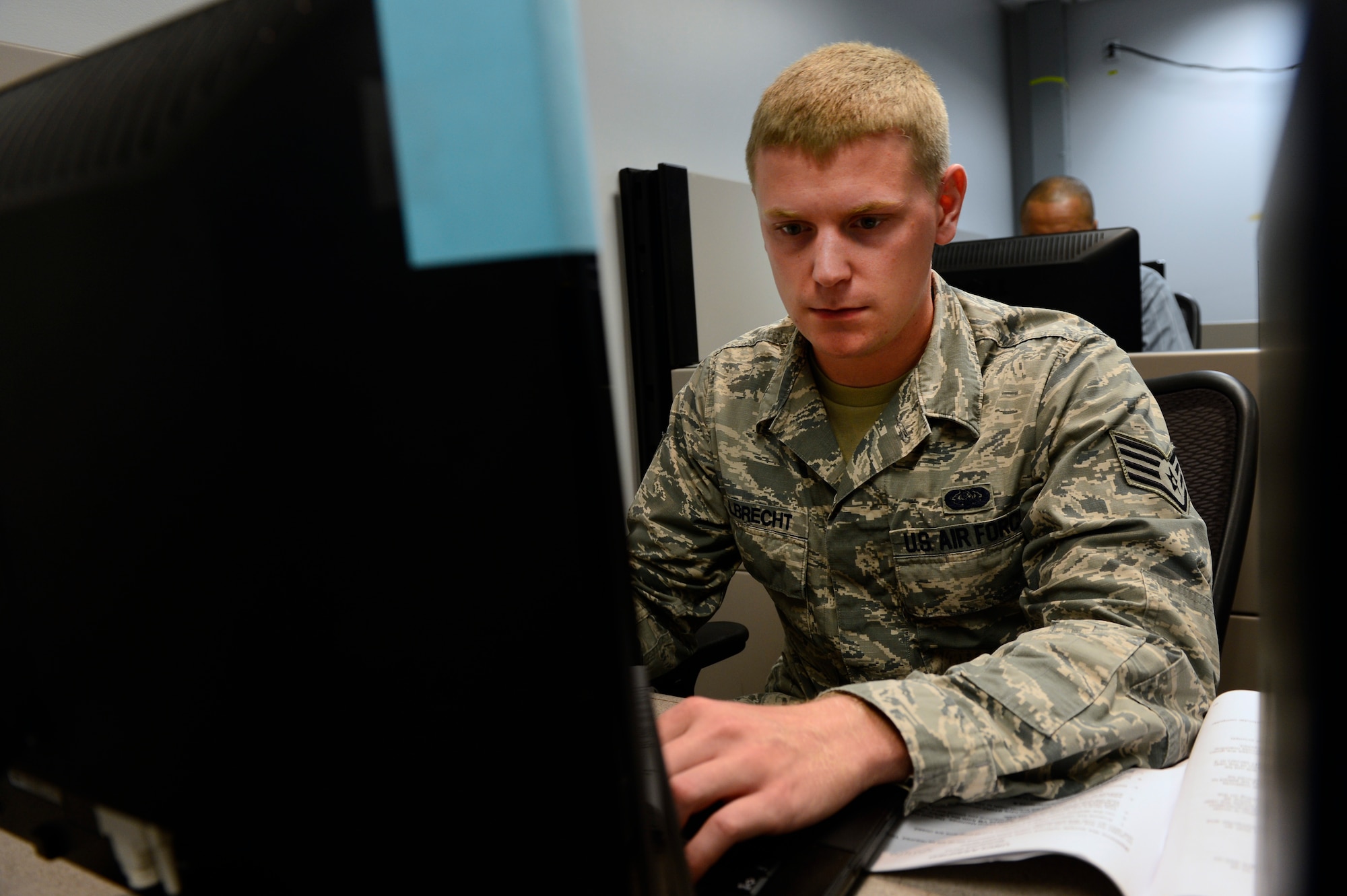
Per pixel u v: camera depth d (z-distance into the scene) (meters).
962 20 4.87
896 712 0.55
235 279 0.30
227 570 0.33
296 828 0.34
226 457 0.32
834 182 0.77
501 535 0.28
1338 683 0.16
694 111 2.57
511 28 0.25
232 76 0.29
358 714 0.32
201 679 0.35
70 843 0.41
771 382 1.00
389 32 0.27
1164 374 1.24
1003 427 0.88
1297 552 0.18
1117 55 5.54
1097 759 0.55
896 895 0.46
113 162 0.32
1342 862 0.16
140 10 1.42
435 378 0.28
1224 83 5.27
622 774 0.28
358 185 0.28
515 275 0.26
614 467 0.27
